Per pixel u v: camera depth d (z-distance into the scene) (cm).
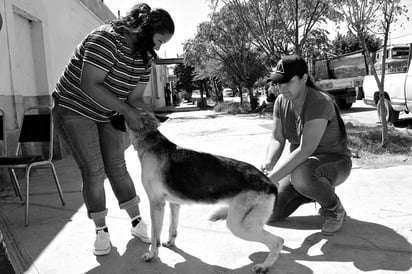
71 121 332
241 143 924
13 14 689
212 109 2678
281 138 404
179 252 340
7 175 589
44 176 664
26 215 412
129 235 385
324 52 1523
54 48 880
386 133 733
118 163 367
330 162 365
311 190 359
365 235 355
